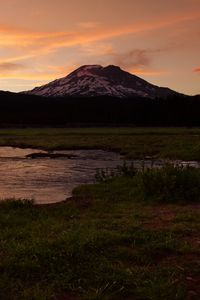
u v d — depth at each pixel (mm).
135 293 6562
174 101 151250
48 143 52469
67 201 14766
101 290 6570
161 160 32406
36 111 165625
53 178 22688
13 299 6270
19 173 25078
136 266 7719
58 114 156000
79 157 37250
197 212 12312
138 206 13453
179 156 33562
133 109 154375
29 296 6320
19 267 7395
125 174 19484
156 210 12734
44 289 6656
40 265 7531
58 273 7270
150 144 47344
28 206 13492
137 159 33969
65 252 8062
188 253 8484
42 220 11391
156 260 8102
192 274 7363
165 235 9625
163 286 6637
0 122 134750
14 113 158000
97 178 20078
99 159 35031
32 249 8156
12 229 10211
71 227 10172
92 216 11906
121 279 6992
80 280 6992
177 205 13570
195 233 9953
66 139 60875
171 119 143750
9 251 8195
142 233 9656
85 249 8391
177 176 14984
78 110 163875
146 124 143625
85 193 16359
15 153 42625
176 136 65562
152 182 14852
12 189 18672
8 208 13102
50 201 15617
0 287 6648
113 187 17219
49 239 9109
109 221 11008
